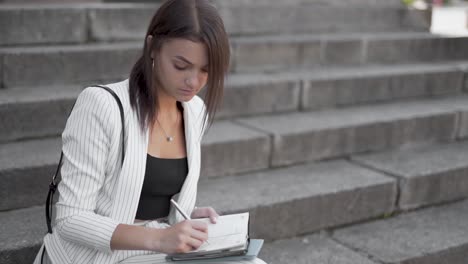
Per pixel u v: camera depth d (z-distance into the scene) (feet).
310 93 14.12
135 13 14.06
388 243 10.78
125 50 12.89
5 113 10.58
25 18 12.59
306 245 10.57
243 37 15.48
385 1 18.54
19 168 9.54
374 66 16.37
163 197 6.90
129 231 6.05
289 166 12.42
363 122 13.26
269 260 9.89
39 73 11.98
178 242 5.90
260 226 10.39
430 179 12.41
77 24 13.26
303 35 16.47
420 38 17.42
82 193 6.13
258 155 11.93
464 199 13.12
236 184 11.25
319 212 11.05
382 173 12.28
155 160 6.66
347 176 11.98
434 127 14.37
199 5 6.11
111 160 6.32
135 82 6.51
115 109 6.30
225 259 6.40
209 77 6.24
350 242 10.77
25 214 9.52
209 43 6.05
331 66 15.99
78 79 12.44
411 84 15.70
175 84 6.24
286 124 12.86
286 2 16.53
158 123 6.77
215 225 6.56
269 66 14.99
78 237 6.07
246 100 13.24
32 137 10.94
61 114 11.16
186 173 6.95
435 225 11.67
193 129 6.97
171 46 6.09
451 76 16.46
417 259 10.34
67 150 6.28
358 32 17.87
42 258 6.75
